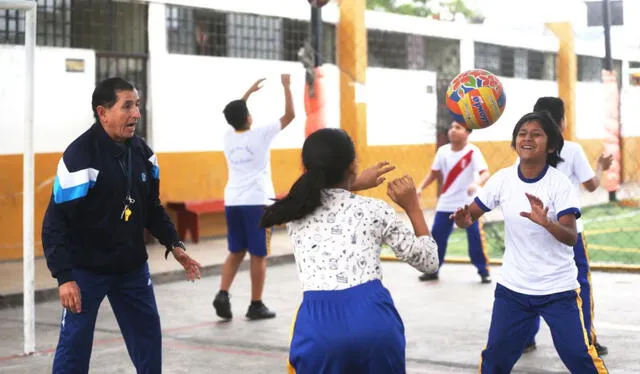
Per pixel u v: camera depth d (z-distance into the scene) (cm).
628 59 1830
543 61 2052
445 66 1886
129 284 466
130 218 456
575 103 2011
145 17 1301
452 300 875
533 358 637
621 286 931
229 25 1420
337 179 376
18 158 1166
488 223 1412
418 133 1784
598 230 1459
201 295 938
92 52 1231
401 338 362
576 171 607
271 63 1481
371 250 366
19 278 1013
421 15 2712
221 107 1398
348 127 1532
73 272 451
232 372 621
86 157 441
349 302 357
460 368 617
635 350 653
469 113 571
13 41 1165
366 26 1666
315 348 354
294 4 1514
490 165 1930
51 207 439
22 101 1169
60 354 456
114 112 445
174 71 1333
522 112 1989
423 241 369
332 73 1552
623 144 1791
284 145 1507
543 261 464
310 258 366
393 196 378
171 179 1330
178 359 660
